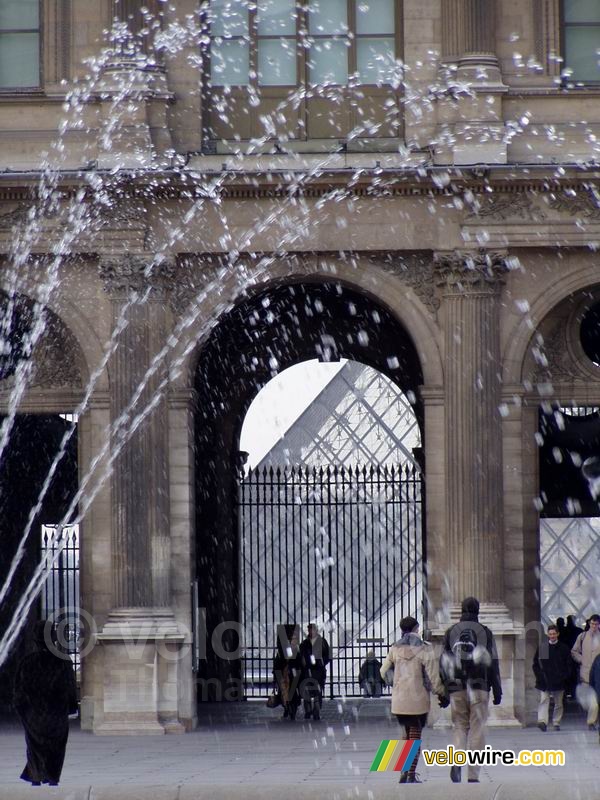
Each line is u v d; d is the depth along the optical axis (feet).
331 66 356.38
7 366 368.48
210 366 436.35
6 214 349.20
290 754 290.56
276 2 358.02
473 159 345.10
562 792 180.34
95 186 345.31
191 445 353.10
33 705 210.79
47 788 185.57
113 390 347.97
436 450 350.02
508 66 353.10
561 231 347.36
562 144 350.64
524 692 345.72
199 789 184.65
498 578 344.28
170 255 349.20
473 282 346.95
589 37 356.18
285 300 422.82
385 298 351.05
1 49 354.74
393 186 347.15
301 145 354.95
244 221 349.41
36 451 427.33
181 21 353.10
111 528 346.33
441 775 239.50
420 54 352.69
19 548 425.69
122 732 339.16
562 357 360.28
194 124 352.69
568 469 396.37
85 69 351.67
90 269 351.87
